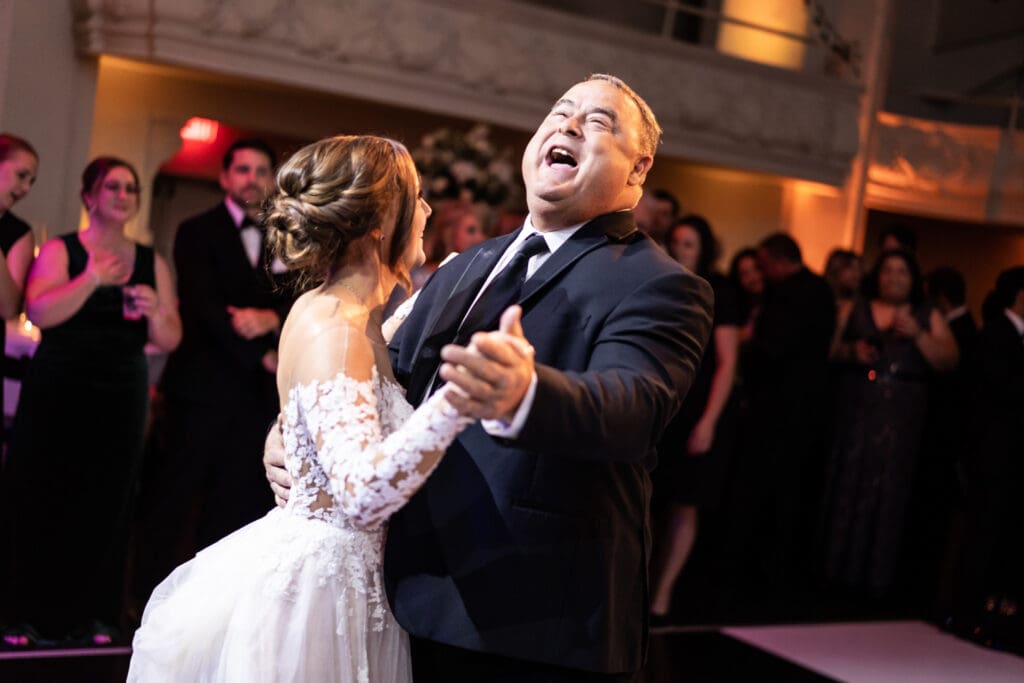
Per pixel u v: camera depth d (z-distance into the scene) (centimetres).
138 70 552
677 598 524
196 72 539
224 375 407
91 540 371
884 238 663
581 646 189
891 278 561
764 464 557
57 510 366
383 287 209
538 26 591
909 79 848
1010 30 805
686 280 190
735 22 666
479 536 193
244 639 193
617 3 664
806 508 602
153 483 409
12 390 403
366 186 200
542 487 192
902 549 611
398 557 199
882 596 578
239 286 413
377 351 202
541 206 203
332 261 206
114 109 548
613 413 165
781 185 738
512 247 216
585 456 167
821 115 688
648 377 175
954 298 612
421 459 172
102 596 377
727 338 461
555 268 198
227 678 193
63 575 368
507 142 655
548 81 589
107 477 373
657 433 178
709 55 646
